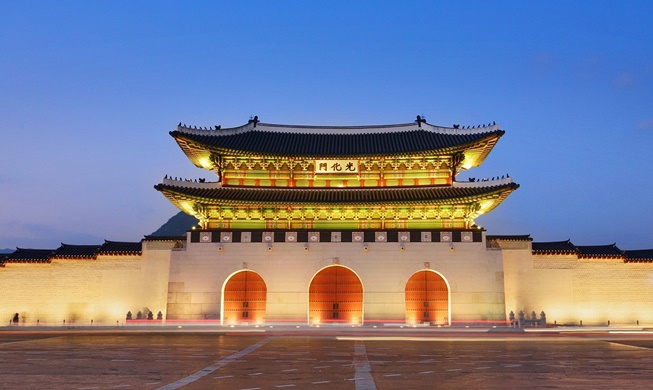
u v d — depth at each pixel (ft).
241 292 206.90
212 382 79.36
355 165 227.40
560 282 211.00
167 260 212.43
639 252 220.02
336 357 111.14
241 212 217.15
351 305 205.57
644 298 208.74
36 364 98.73
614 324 207.82
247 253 207.10
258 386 76.02
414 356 113.29
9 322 205.77
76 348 127.03
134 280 211.00
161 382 79.20
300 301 203.62
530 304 209.56
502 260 205.05
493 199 218.79
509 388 75.05
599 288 210.38
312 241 207.31
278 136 244.42
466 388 75.00
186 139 216.13
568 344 141.90
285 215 217.15
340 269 208.33
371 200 210.59
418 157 224.74
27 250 221.46
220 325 196.34
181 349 125.59
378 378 83.51
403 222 216.95
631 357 112.57
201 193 212.02
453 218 216.33
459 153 222.69
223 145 223.10
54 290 209.36
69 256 210.59
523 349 128.47
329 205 213.05
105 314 208.95
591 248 223.51
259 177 228.63
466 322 201.36
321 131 251.19
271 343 142.31
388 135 245.24
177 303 204.54
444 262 205.26
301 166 228.84
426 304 204.95
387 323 201.57
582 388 75.25
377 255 206.28
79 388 74.08
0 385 76.48
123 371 90.17
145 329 187.93
